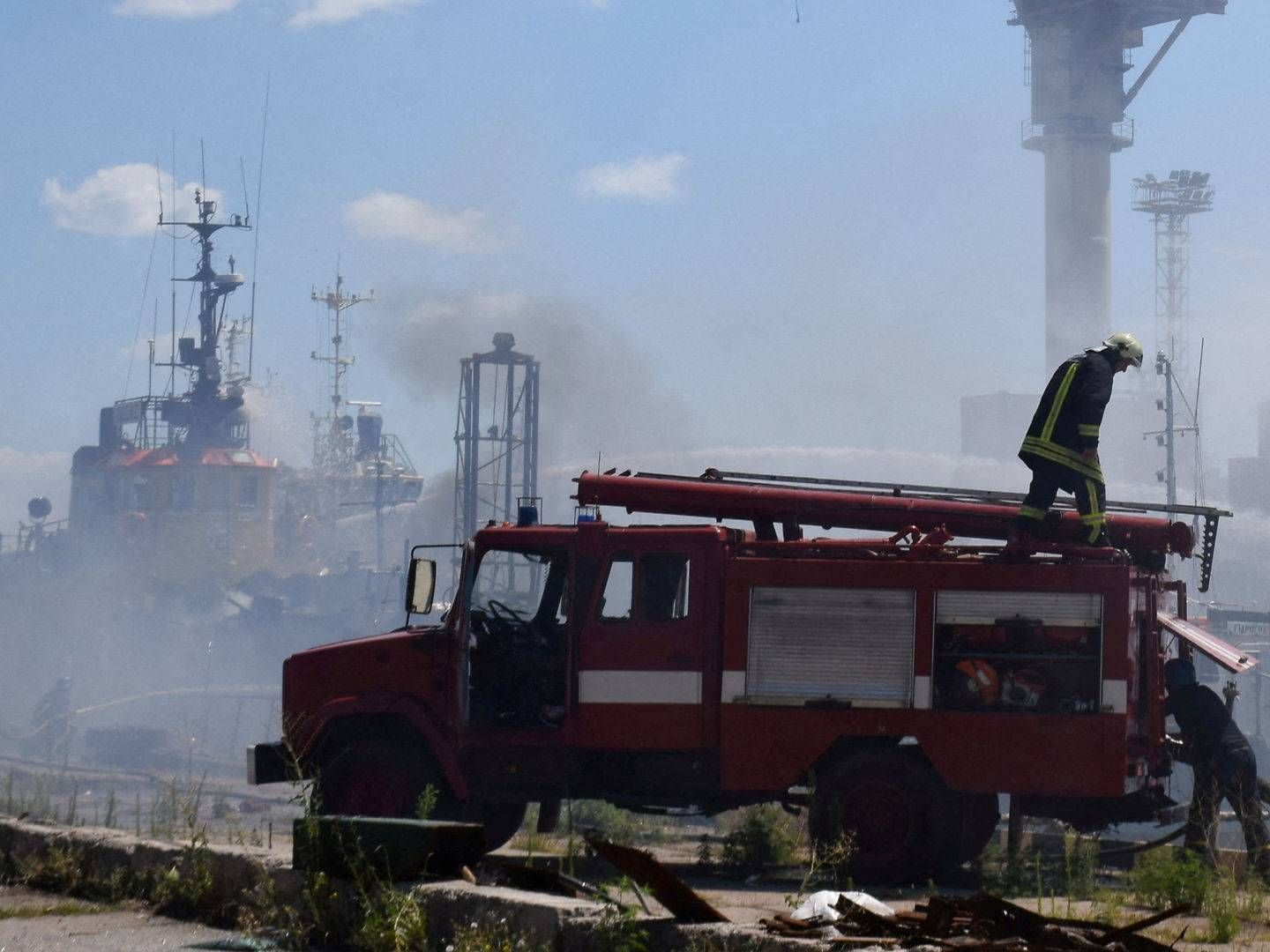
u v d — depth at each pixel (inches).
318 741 1298.0
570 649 1252.5
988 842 1365.7
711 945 674.8
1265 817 1301.7
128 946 799.7
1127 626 1192.2
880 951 634.8
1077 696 1192.2
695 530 1243.8
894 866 1193.4
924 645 1205.1
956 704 1198.9
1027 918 674.2
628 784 1272.1
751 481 1424.7
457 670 1273.4
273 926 839.7
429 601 1328.7
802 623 1217.4
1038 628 1197.1
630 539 1255.5
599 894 753.0
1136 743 1212.5
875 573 1214.3
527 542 1273.4
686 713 1230.9
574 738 1245.7
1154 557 1380.4
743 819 1407.5
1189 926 951.0
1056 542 1310.3
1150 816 1246.3
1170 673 1314.0
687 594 1243.8
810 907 733.3
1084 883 1167.0
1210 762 1279.5
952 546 1227.2
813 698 1207.6
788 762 1205.1
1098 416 1296.8
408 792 1278.3
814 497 1396.4
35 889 1009.5
